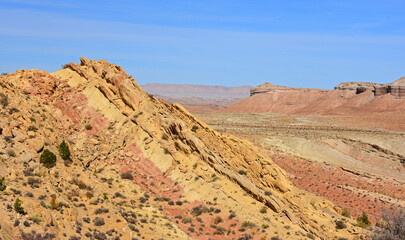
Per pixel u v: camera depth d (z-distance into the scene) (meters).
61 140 52.12
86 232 34.44
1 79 54.50
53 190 38.53
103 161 54.59
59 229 32.72
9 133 43.69
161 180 53.62
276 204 51.56
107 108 60.78
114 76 63.53
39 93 58.97
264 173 59.91
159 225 43.38
